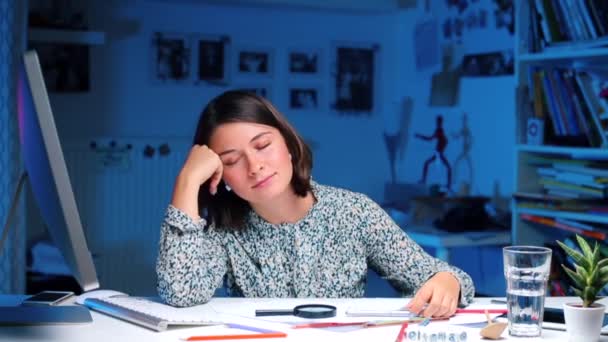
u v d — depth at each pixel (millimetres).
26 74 1143
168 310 1506
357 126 4566
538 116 3145
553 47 3072
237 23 4336
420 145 4355
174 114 4258
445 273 1595
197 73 4285
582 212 2955
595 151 2916
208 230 1730
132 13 4160
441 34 4207
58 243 1407
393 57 4598
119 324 1412
